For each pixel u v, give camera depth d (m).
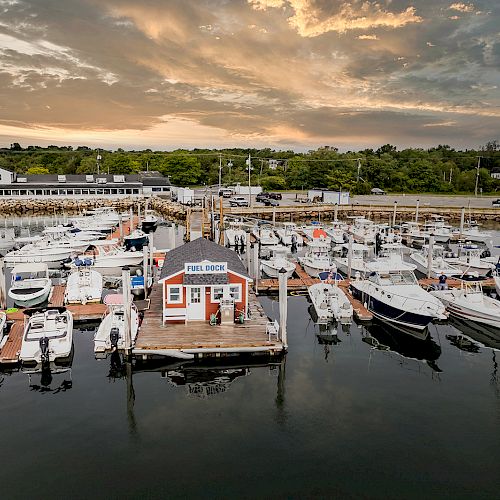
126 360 22.78
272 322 26.28
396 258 41.84
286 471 14.90
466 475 14.72
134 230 61.44
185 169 141.62
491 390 20.34
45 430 17.09
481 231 71.75
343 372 22.02
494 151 181.00
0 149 173.25
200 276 25.80
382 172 136.75
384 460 15.42
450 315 29.78
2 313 26.27
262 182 132.50
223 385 20.75
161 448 16.05
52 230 56.59
